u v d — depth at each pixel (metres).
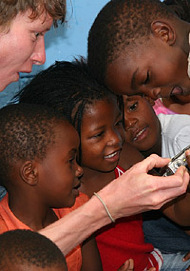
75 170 1.60
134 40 1.57
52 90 1.77
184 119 2.15
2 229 1.52
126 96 1.93
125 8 1.60
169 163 1.60
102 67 1.63
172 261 2.01
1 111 1.57
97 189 1.92
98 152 1.74
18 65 1.53
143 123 1.99
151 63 1.58
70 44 2.85
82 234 1.54
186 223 1.98
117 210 1.52
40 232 1.48
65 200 1.58
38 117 1.53
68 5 2.75
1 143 1.51
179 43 1.60
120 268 1.75
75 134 1.57
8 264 1.09
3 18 1.39
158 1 1.66
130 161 1.98
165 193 1.49
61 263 1.13
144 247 1.94
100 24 1.63
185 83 1.66
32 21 1.44
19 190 1.55
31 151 1.50
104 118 1.72
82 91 1.72
